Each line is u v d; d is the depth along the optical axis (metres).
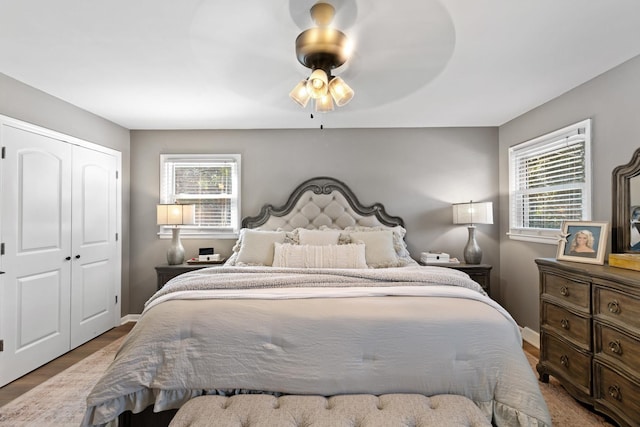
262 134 3.89
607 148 2.37
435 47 2.03
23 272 2.57
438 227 3.82
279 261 2.89
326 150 3.88
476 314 1.70
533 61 2.22
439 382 1.55
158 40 1.95
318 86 1.75
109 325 3.53
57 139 2.88
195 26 1.80
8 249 2.45
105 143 3.49
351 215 3.77
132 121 3.58
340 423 1.29
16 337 2.50
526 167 3.37
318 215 3.77
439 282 2.12
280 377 1.56
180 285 2.02
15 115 2.51
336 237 3.25
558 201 2.90
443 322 1.65
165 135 3.91
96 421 1.48
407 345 1.60
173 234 3.56
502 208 3.73
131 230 3.89
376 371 1.57
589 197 2.52
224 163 3.91
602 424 1.91
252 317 1.67
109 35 1.90
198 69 2.33
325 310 1.71
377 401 1.48
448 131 3.83
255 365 1.58
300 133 3.88
